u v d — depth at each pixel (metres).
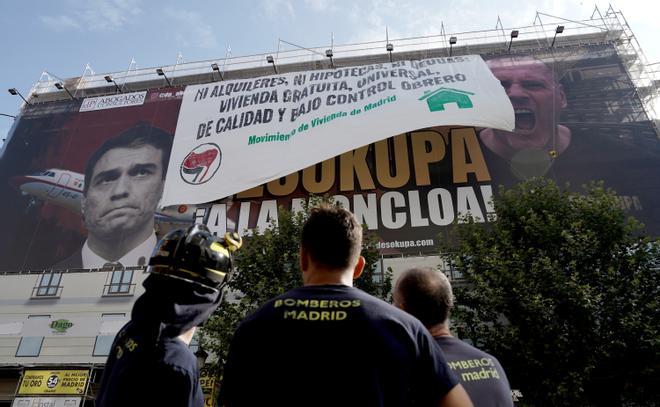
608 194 15.90
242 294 18.64
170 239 2.35
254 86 24.64
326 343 1.68
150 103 25.88
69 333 19.88
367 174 21.95
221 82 25.48
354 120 21.77
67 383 18.00
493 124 20.66
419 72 23.02
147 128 24.83
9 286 21.08
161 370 1.97
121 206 22.58
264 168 21.59
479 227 16.53
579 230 14.16
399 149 22.52
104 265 21.14
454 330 14.44
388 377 1.64
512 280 13.21
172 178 22.56
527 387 12.58
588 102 22.22
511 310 13.22
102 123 25.67
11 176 24.41
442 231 19.78
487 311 13.95
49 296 20.75
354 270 2.30
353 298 1.84
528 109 22.47
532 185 17.47
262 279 14.90
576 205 15.42
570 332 12.25
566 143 21.31
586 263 13.69
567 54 24.00
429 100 21.64
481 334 13.64
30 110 27.05
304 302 1.83
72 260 21.47
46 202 23.33
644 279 13.16
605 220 14.48
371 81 23.06
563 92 22.73
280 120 22.86
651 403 12.24
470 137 22.28
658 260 13.83
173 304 2.13
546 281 13.02
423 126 20.92
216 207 21.94
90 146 24.88
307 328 1.73
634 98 21.88
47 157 24.84
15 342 19.77
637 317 12.22
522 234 15.29
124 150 24.27
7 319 20.28
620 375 12.34
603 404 12.62
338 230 2.09
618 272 13.45
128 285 20.78
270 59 28.56
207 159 22.64
